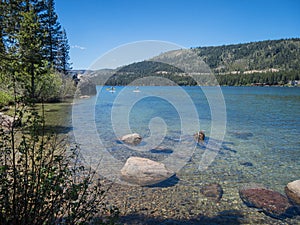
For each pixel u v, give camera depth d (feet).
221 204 14.90
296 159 25.03
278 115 59.88
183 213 13.67
